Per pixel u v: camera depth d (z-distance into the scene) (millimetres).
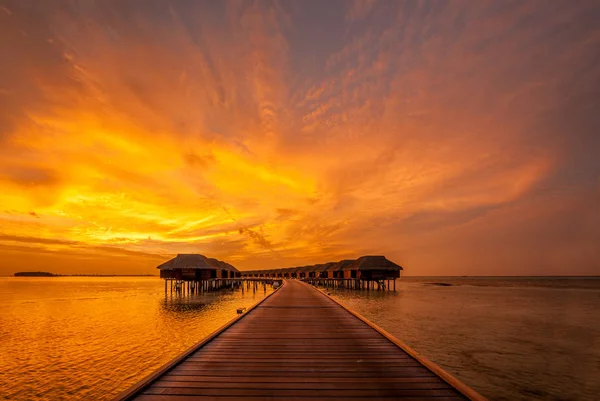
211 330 20141
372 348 8086
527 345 17156
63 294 57156
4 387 10953
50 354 14734
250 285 86438
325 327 11023
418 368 6484
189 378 5859
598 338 19031
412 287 86625
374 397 5074
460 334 19688
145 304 37531
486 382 11961
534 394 10977
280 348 8055
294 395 5133
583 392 11117
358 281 67438
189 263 49188
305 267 109625
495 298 47625
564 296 52688
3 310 32094
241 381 5730
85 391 10633
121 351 15141
